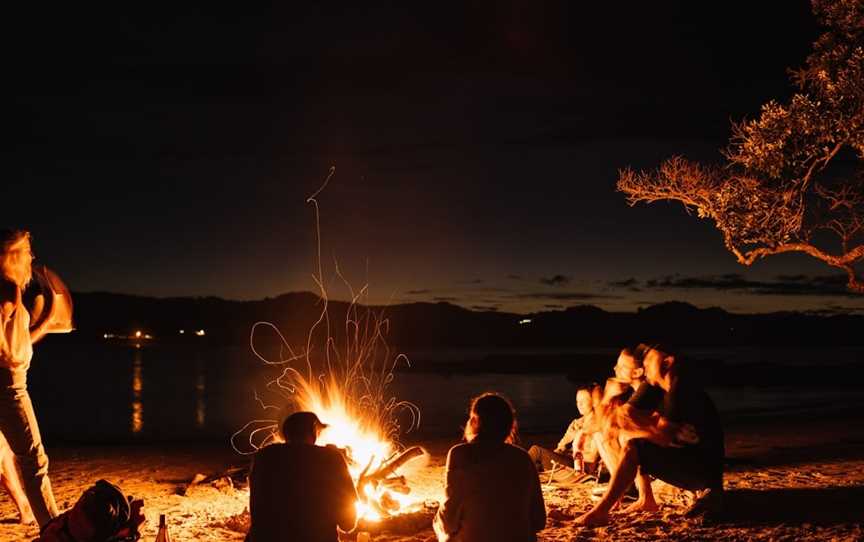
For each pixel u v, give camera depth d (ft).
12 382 20.76
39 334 22.12
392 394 137.59
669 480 22.38
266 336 590.55
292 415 15.72
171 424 88.63
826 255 35.27
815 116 33.04
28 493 21.15
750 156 33.94
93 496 15.94
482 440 15.51
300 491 14.75
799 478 29.48
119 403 125.29
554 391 147.54
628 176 36.68
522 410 102.68
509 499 15.05
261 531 14.70
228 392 149.18
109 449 46.57
